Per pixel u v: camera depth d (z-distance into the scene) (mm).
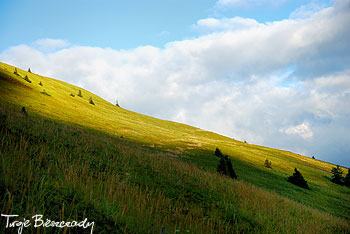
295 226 11000
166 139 73625
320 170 80125
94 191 6785
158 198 8602
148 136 70000
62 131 15180
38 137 11484
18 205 4398
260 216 10383
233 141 129125
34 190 5246
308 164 90375
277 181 43906
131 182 10164
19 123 12531
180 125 154500
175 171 15281
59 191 5762
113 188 7715
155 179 11961
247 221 9609
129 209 6496
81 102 104500
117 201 6672
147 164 14594
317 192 44031
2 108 15953
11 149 7281
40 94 77000
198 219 8148
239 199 12641
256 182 36531
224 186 14938
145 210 6840
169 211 7883
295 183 46438
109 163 11773
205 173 17641
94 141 16109
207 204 10484
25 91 70000
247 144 123188
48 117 47656
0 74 74938
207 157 51594
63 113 61562
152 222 6168
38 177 6023
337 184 61750
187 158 43500
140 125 99375
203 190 12578
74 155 10789
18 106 46438
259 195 15273
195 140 87438
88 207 5562
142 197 7957
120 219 5516
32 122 14688
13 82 74125
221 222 8609
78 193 6008
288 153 110938
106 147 15383
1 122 10750
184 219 7688
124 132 64688
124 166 12312
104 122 73312
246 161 61125
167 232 5867
